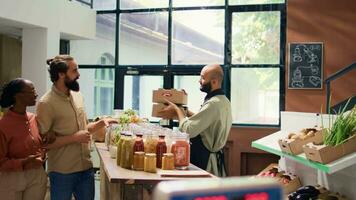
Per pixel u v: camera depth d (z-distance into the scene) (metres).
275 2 6.78
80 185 3.15
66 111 3.01
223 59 7.04
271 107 6.84
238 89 6.97
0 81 6.77
